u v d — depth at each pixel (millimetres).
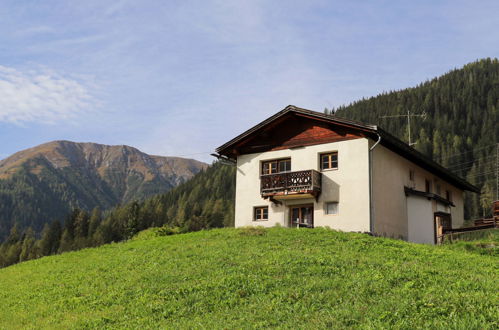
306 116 31734
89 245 136000
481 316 11797
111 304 17734
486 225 32281
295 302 14844
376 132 28984
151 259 23812
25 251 146750
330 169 31000
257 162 34125
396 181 32812
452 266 18609
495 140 145000
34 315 17734
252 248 23328
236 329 13211
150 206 183000
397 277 16188
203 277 19094
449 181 42375
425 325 11641
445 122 164875
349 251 21484
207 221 136875
